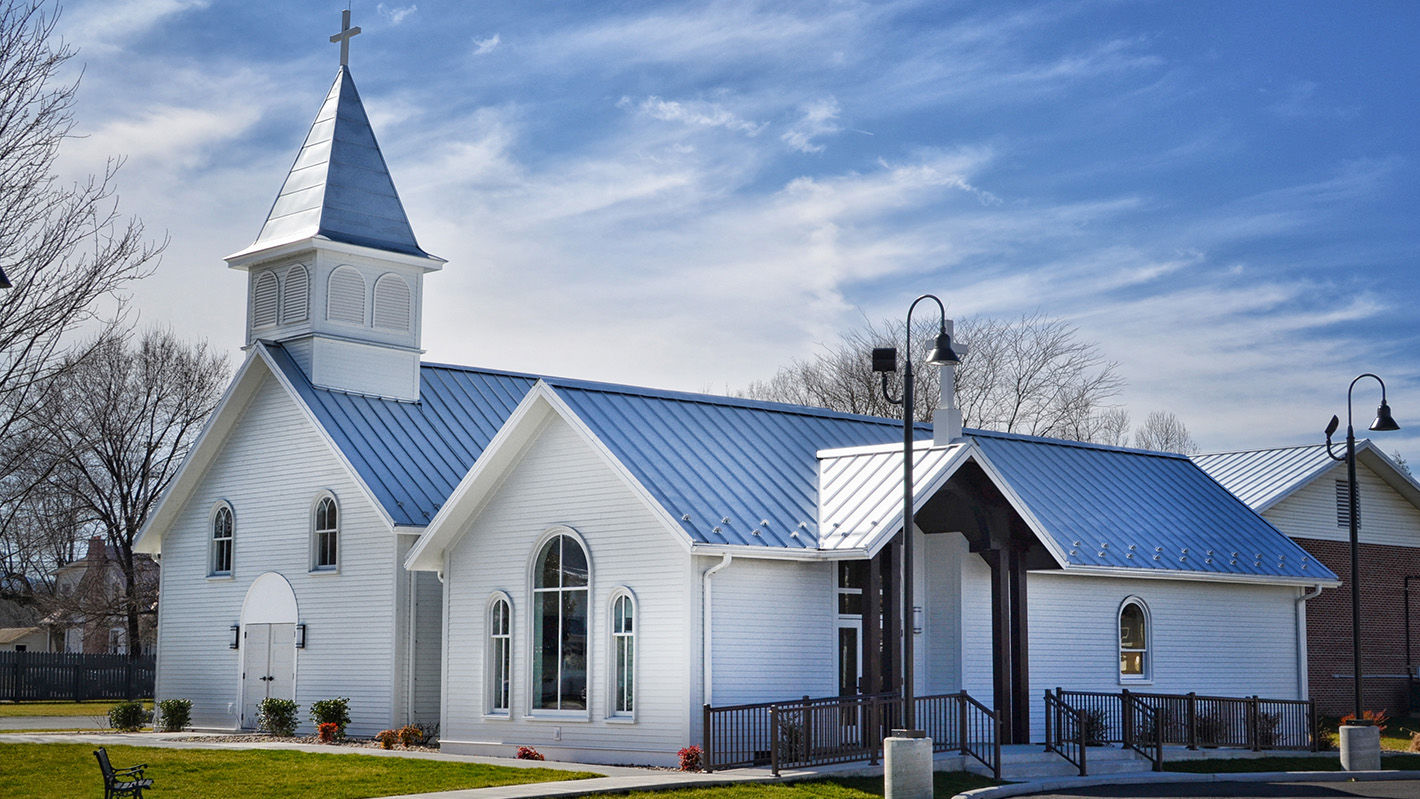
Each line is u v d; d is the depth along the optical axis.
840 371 65.81
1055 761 27.41
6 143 20.45
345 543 33.44
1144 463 39.19
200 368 58.22
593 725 26.92
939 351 22.44
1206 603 35.00
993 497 28.88
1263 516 41.44
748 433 30.50
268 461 35.78
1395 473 44.44
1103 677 32.34
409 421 35.34
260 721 33.69
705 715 24.28
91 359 42.28
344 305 35.59
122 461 55.56
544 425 28.84
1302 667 37.03
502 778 22.59
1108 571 31.70
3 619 87.31
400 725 31.73
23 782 22.09
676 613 25.78
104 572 57.78
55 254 20.78
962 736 26.14
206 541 37.16
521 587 28.81
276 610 34.91
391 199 37.28
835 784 22.98
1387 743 36.62
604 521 27.38
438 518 29.86
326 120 37.78
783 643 26.56
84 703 51.12
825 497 28.41
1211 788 25.86
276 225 36.78
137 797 18.58
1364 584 44.00
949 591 29.81
